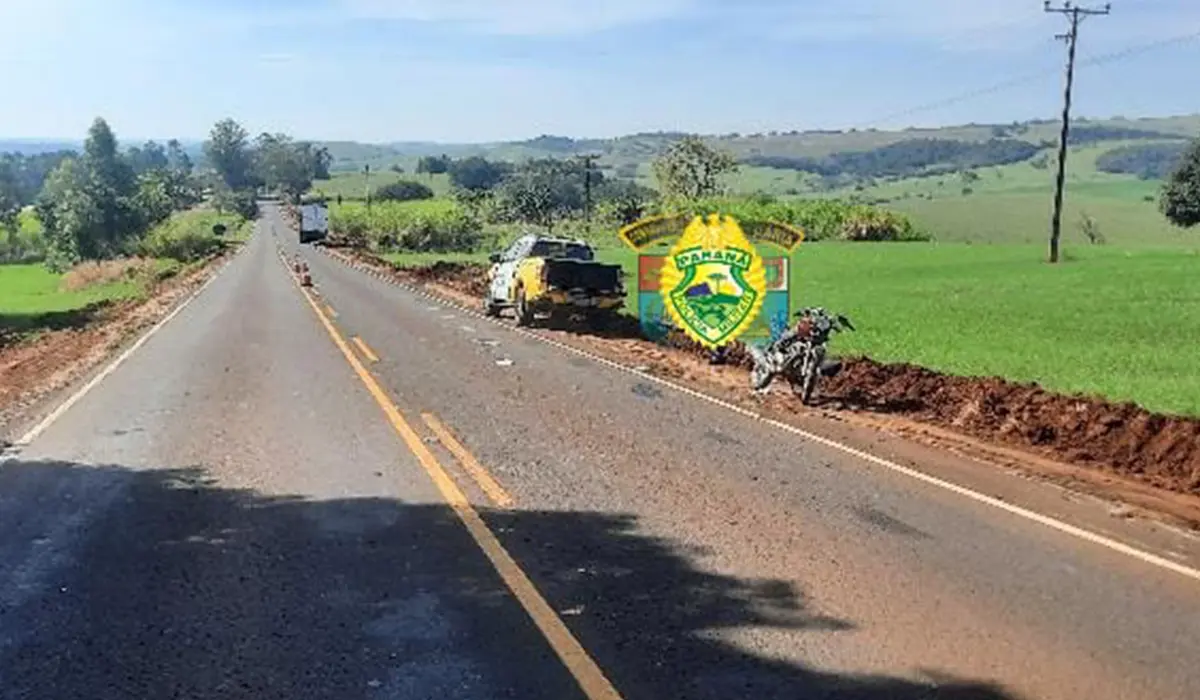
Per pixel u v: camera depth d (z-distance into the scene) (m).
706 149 129.38
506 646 6.09
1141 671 5.76
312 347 21.94
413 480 10.16
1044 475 10.48
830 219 85.56
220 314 31.12
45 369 20.25
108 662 5.95
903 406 14.93
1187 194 80.81
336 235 120.81
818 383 16.31
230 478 10.34
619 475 10.38
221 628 6.43
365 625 6.44
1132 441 11.74
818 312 15.36
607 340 23.97
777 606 6.75
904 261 54.62
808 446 11.88
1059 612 6.64
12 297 55.97
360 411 14.09
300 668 5.82
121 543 8.21
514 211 125.75
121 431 12.95
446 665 5.84
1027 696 5.45
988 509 9.14
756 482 10.11
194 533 8.46
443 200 153.12
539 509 9.09
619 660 5.89
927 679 5.64
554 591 7.02
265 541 8.21
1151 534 8.41
